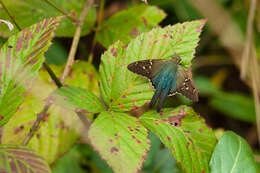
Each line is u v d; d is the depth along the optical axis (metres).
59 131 0.78
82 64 0.81
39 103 0.78
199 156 0.74
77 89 0.74
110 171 0.84
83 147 0.84
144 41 0.76
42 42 0.73
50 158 0.77
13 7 0.81
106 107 0.75
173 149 0.73
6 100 0.72
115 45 0.76
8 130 0.77
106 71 0.75
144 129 0.73
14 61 0.73
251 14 0.87
